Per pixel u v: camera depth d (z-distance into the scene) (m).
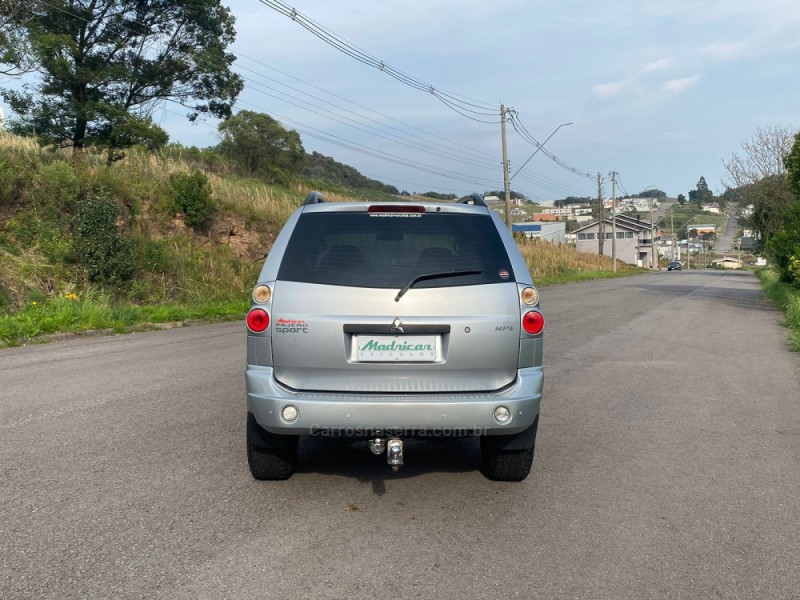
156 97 23.97
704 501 4.12
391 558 3.32
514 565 3.26
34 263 14.04
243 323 14.43
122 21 22.03
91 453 4.93
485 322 3.81
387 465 4.79
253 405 3.80
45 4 18.53
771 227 29.36
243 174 39.12
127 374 8.02
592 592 3.00
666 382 7.81
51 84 20.38
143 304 15.43
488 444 4.23
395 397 3.74
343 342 3.76
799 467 4.79
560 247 56.38
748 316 15.87
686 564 3.29
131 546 3.41
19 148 18.03
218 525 3.69
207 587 3.00
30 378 7.76
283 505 4.00
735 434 5.64
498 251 4.03
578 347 10.52
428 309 3.79
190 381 7.57
